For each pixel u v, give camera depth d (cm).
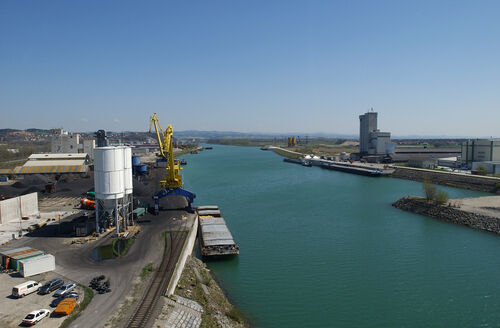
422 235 7031
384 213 8906
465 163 16800
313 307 4262
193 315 3644
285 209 9356
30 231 6122
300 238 6856
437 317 4059
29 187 10175
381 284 4875
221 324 3669
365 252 6078
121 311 3488
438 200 8962
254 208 9488
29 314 3244
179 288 4203
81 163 13112
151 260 4853
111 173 5819
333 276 5119
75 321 3294
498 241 6656
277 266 5478
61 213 7525
